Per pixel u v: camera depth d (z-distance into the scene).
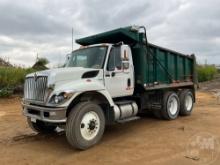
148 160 5.04
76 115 5.55
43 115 5.71
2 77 15.49
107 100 6.41
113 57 6.91
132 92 7.64
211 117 9.59
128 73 7.45
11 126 8.32
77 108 5.63
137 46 7.96
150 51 8.39
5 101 13.91
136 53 7.99
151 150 5.64
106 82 6.64
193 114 10.40
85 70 6.14
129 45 8.05
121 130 7.59
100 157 5.28
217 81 31.89
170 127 7.88
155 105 8.88
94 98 6.41
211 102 14.30
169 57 9.60
